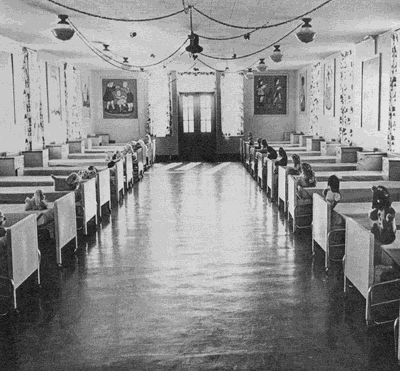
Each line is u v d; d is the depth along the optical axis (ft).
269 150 34.55
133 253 21.21
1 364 12.09
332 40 34.73
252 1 22.66
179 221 27.14
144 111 59.82
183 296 16.28
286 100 60.18
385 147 31.71
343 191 22.40
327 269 18.48
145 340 13.19
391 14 25.73
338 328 13.80
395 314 14.40
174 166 54.49
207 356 12.29
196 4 23.22
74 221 21.47
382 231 13.91
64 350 12.73
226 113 59.93
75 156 40.47
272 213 28.86
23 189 24.76
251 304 15.57
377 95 32.65
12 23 27.27
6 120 32.63
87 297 16.33
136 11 24.63
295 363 11.92
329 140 43.98
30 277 18.30
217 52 40.70
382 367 11.73
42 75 39.40
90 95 56.80
